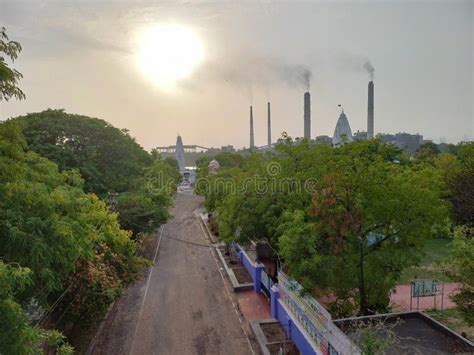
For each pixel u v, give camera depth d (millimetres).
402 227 11773
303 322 12078
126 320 15578
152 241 29906
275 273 18266
